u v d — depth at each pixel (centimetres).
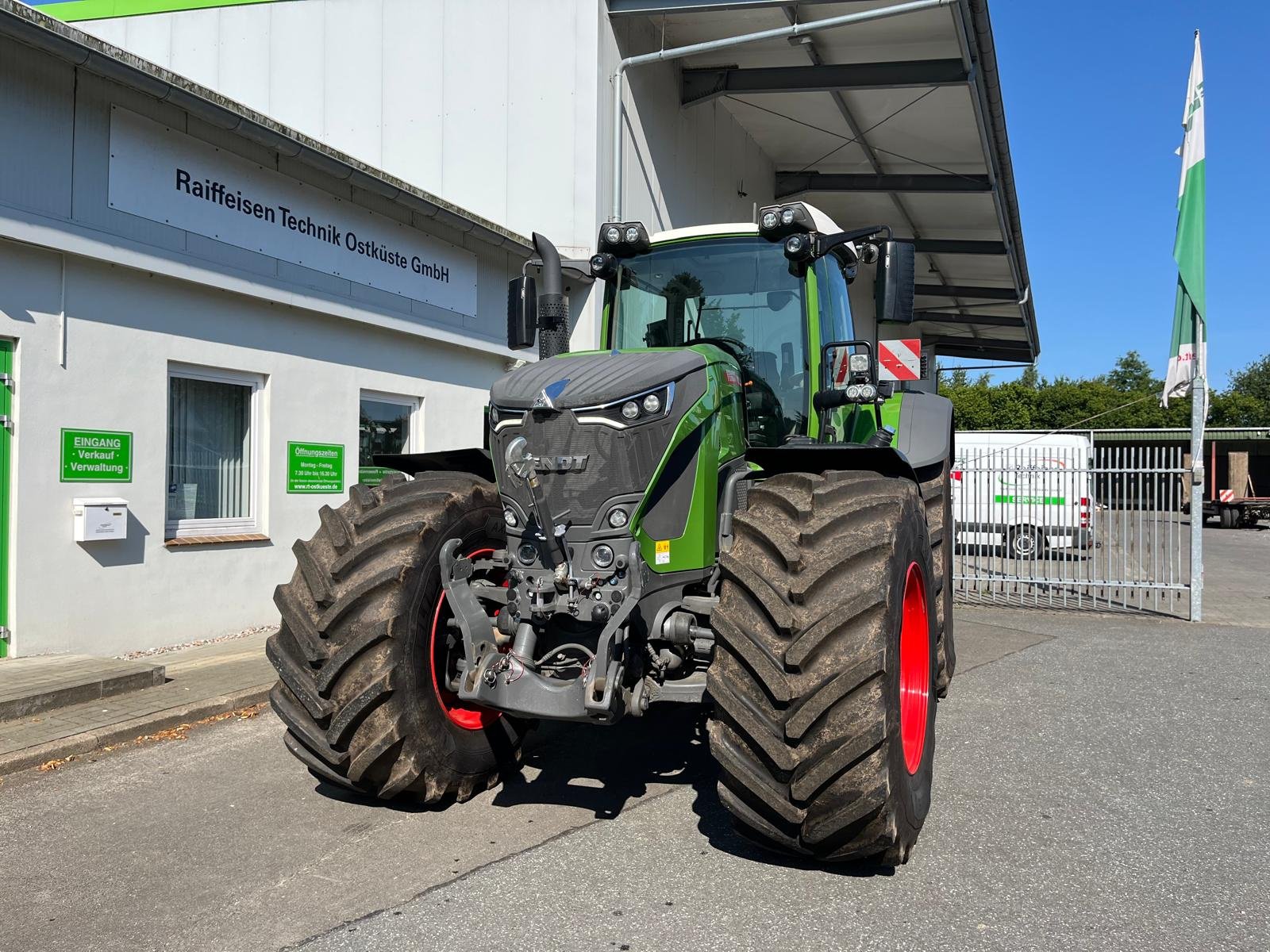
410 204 841
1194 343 1001
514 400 355
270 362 745
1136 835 363
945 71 1139
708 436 367
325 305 777
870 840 302
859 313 1160
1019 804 398
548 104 1082
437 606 374
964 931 282
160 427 656
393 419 890
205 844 347
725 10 1070
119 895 305
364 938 276
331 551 373
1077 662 717
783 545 316
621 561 335
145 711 506
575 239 1074
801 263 436
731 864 330
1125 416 4725
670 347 404
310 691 354
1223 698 595
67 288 596
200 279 670
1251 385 5956
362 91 1145
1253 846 353
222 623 709
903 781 313
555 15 1080
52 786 412
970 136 1364
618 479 338
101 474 618
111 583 627
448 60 1116
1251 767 452
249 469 749
